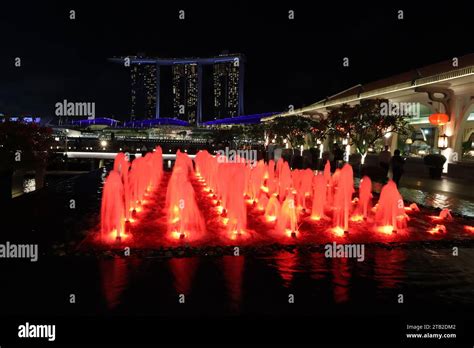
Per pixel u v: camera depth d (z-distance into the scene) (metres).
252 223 9.70
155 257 6.67
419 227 9.60
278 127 42.34
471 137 34.69
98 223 9.41
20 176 15.29
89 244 7.48
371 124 26.80
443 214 10.96
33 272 5.89
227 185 11.46
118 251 7.02
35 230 8.65
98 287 5.32
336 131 30.91
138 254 6.83
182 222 9.48
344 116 28.30
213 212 11.07
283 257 6.82
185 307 4.74
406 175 23.12
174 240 7.86
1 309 4.64
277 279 5.75
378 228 9.34
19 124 15.16
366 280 5.79
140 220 9.85
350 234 8.70
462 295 5.30
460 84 24.47
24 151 14.88
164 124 125.00
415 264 6.59
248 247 7.38
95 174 23.08
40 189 15.95
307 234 8.62
